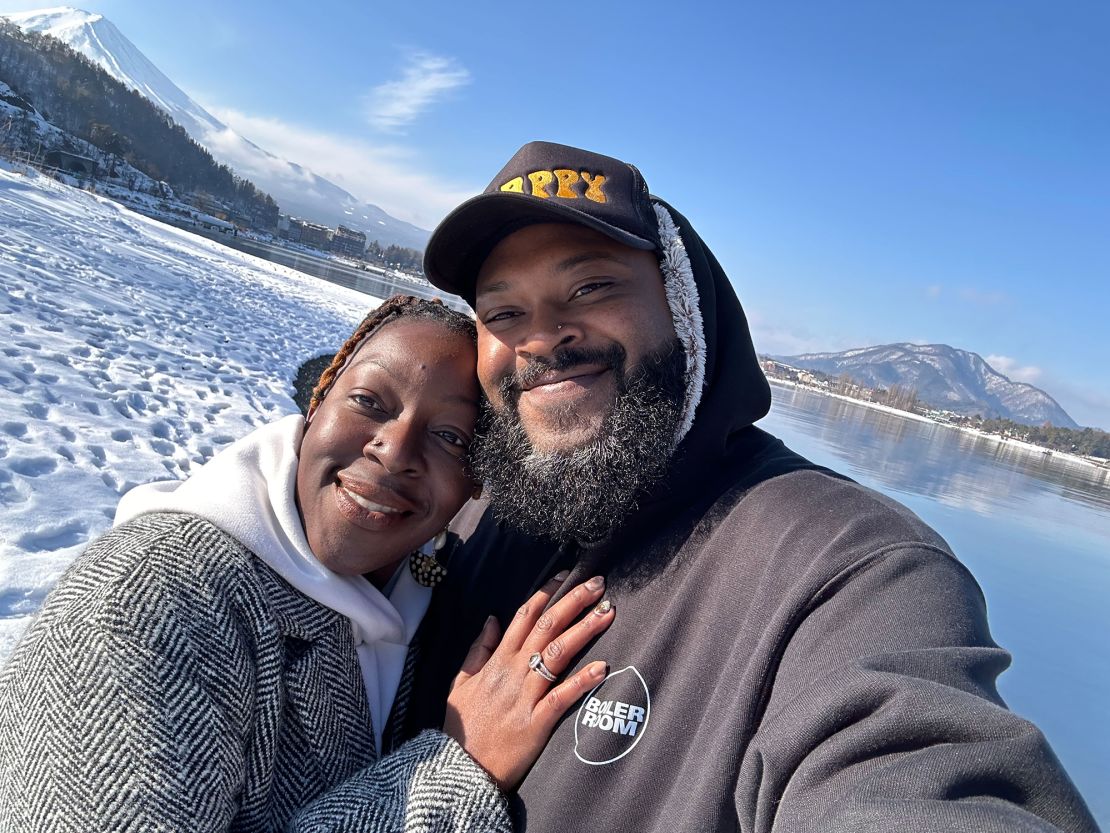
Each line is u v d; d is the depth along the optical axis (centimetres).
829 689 36
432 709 57
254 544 48
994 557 369
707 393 55
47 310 298
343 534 52
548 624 50
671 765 42
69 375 227
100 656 41
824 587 41
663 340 54
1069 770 167
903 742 33
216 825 41
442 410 54
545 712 47
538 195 53
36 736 40
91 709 40
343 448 52
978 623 38
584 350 53
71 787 39
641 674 45
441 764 47
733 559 46
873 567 40
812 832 32
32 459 160
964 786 31
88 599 43
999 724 32
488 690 50
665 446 52
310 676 50
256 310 573
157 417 221
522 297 54
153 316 377
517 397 55
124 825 39
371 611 53
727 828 38
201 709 42
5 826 40
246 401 276
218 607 45
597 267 52
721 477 53
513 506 55
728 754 39
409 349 54
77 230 616
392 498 52
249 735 46
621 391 53
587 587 51
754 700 40
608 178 54
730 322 57
